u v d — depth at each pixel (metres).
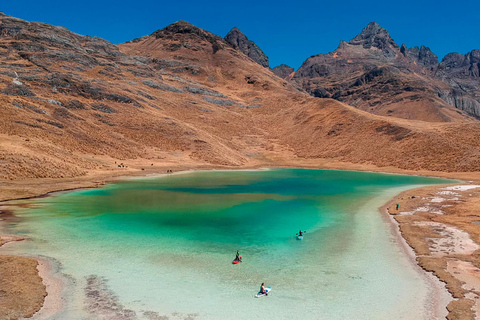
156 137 99.56
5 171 51.78
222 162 93.56
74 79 112.69
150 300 19.05
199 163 89.94
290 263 24.88
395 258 25.94
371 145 105.69
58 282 20.91
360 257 26.16
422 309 18.39
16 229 31.41
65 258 24.77
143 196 49.03
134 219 36.25
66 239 29.05
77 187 53.47
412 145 96.75
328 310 18.31
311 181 70.00
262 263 24.81
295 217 38.75
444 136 97.06
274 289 20.70
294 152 116.94
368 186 63.47
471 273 22.78
